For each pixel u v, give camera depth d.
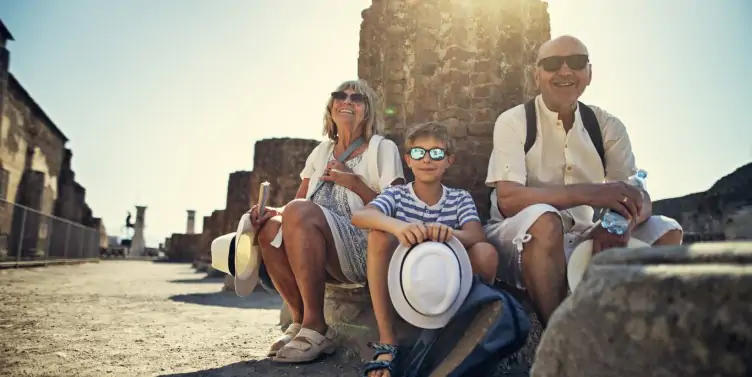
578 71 2.75
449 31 4.00
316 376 2.48
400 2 4.37
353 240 2.91
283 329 3.99
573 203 2.53
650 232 2.65
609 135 2.90
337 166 3.14
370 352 2.82
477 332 2.07
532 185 2.89
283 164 10.52
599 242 2.38
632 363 0.93
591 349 1.01
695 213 8.84
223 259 3.02
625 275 1.01
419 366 2.17
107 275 12.51
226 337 3.67
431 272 2.11
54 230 17.00
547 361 1.11
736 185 8.30
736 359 0.81
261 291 7.85
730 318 0.83
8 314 4.57
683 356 0.87
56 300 5.98
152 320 4.50
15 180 18.70
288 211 2.80
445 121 3.88
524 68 3.95
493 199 2.98
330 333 2.89
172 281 10.62
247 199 13.61
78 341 3.36
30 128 19.86
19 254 13.88
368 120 3.30
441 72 4.00
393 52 4.29
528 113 2.87
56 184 23.73
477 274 2.35
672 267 0.95
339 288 3.28
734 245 0.91
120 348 3.15
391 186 2.67
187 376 2.46
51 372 2.50
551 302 2.32
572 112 2.89
